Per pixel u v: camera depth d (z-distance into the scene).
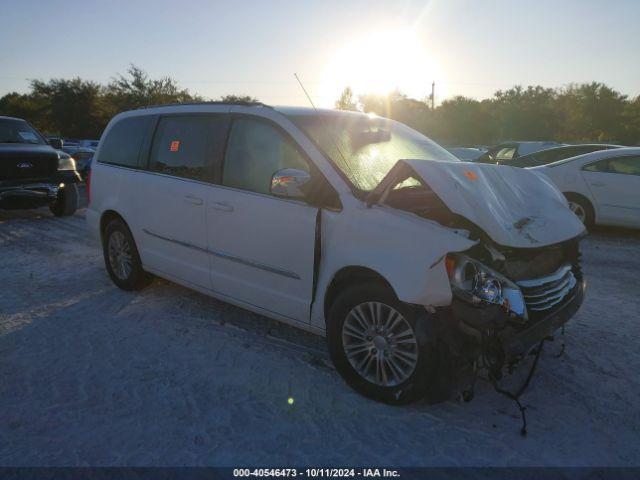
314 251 3.74
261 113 4.30
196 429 3.29
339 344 3.65
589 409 3.51
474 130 64.25
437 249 3.08
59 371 4.01
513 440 3.18
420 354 3.22
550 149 11.70
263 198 4.09
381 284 3.41
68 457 3.03
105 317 5.06
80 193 15.84
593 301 5.58
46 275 6.45
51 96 57.72
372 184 3.77
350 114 4.68
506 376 3.89
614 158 8.93
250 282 4.30
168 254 5.08
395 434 3.24
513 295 3.21
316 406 3.54
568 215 3.86
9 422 3.36
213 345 4.46
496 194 3.58
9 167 9.83
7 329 4.79
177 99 52.56
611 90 69.06
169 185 4.91
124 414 3.45
